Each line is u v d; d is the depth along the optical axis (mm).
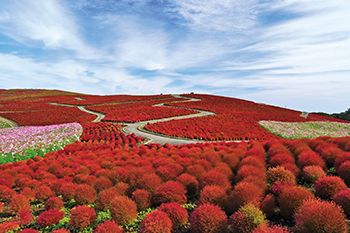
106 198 7156
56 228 6598
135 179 8203
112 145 18516
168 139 26766
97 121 44000
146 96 87062
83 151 15648
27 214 7016
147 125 35031
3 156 16016
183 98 79812
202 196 6355
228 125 33375
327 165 8805
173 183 7215
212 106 60781
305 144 10406
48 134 24406
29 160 13242
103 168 10523
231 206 6031
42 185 8961
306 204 5043
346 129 34156
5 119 48781
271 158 9016
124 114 48562
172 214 5797
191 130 30250
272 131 30391
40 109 62156
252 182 6574
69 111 57562
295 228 5074
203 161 9188
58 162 11922
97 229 5652
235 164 8883
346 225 4863
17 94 102500
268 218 5828
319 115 58812
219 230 5195
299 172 7793
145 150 13609
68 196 8148
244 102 70000
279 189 6359
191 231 5461
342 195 5641
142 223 5441
